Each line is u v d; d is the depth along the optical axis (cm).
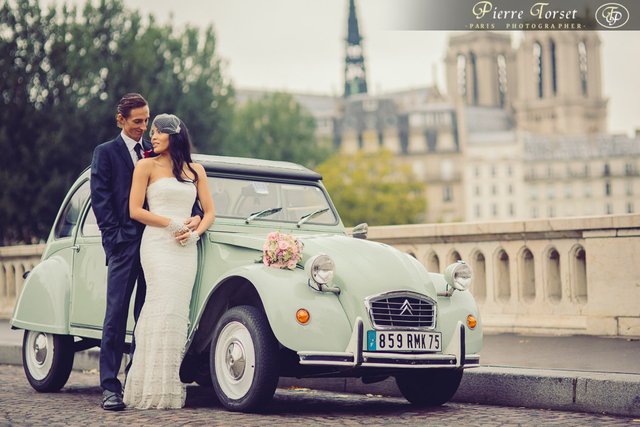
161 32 8556
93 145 6575
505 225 1853
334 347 1050
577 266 1811
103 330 1155
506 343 1645
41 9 6688
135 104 1191
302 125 17462
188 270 1153
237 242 1146
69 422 1031
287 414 1099
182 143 1180
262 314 1079
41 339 1380
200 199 1188
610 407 1127
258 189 1271
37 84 6562
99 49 7169
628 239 1697
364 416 1095
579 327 1756
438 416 1101
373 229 2044
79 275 1324
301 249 1087
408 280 1112
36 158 6250
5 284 2838
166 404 1133
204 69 8925
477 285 1930
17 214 6059
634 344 1572
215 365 1115
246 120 16438
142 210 1148
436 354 1112
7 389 1417
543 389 1191
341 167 17600
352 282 1083
